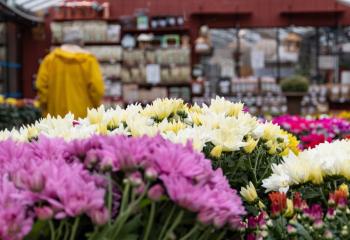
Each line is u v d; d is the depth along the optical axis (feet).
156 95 44.29
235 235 5.21
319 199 6.04
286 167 5.89
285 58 46.09
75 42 20.74
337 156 6.03
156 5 47.29
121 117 6.95
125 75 44.42
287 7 47.06
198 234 4.67
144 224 4.37
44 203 3.87
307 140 12.30
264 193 6.82
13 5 39.93
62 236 4.15
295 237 4.81
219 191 4.49
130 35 44.73
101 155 4.27
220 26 47.62
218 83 45.85
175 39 45.14
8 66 42.98
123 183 4.11
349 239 4.83
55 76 20.43
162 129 6.44
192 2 47.34
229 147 6.34
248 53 48.14
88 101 20.67
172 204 4.37
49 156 4.84
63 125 6.56
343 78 45.50
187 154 4.32
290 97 31.86
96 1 46.83
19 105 28.32
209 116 7.01
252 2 47.24
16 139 6.42
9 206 3.79
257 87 44.50
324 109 43.73
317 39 47.39
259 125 7.42
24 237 3.82
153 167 4.10
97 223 3.81
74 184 3.83
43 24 46.24
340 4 46.55
